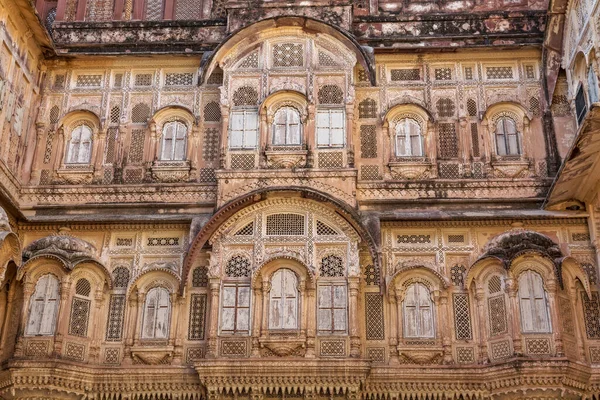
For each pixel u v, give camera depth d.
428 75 17.05
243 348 14.37
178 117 16.95
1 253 13.59
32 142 16.81
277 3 17.17
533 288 14.38
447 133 16.55
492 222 15.45
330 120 16.22
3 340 14.68
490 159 16.22
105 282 15.20
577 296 14.70
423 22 17.36
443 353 14.48
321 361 13.97
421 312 14.90
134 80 17.38
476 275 14.92
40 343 14.36
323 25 16.58
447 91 16.91
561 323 14.12
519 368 13.64
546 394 13.70
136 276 15.24
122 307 15.22
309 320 14.48
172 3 18.53
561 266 14.42
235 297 14.78
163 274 15.36
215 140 16.69
